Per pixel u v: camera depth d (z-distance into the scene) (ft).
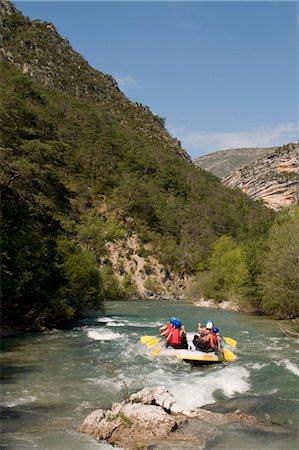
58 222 114.01
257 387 44.86
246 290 122.62
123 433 31.48
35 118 124.16
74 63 532.73
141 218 272.72
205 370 51.62
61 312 83.87
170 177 345.31
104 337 73.97
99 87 523.29
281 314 105.40
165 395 36.99
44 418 34.86
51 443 30.30
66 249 93.35
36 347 64.54
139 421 32.37
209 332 60.03
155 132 498.28
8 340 69.92
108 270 216.54
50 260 85.56
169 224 281.13
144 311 131.85
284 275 93.20
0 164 96.68
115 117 471.62
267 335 80.53
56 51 518.37
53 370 50.52
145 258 247.09
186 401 39.24
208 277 169.99
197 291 176.55
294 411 37.37
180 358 55.88
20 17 528.63
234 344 67.15
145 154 360.69
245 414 35.94
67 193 199.21
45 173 109.29
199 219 306.14
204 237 281.54
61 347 64.85
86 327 87.35
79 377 47.44
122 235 236.43
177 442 30.48
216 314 121.70
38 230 96.84
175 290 243.19
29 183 105.70
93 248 220.02
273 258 98.94
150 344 64.75
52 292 84.58
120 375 48.47
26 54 475.72
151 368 52.11
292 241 94.22
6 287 75.72
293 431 32.83
